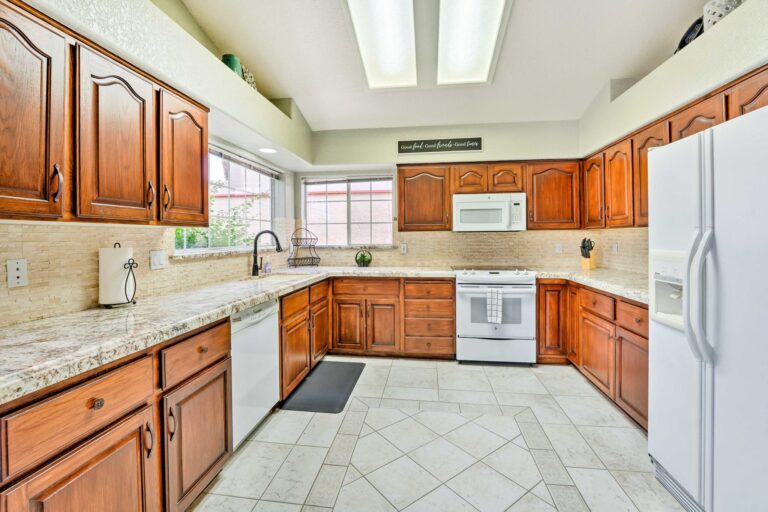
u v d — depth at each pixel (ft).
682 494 4.78
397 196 11.59
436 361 10.58
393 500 4.96
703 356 4.14
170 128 5.36
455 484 5.27
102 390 3.39
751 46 4.92
